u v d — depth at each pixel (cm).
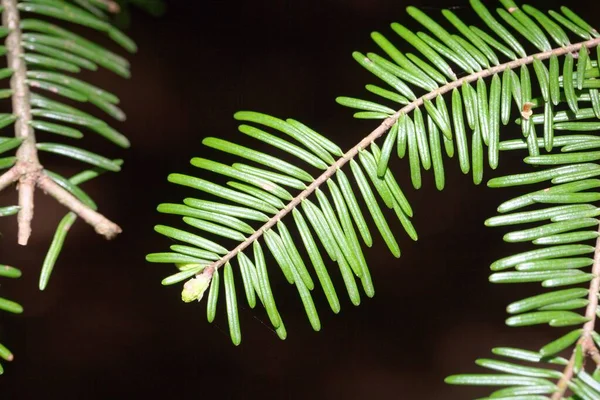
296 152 44
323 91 83
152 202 89
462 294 97
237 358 95
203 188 44
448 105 49
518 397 41
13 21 46
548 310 42
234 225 43
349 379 96
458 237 94
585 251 43
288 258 43
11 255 88
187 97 84
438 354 96
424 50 45
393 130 45
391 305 97
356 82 83
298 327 92
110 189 89
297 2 81
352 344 96
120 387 92
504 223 43
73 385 90
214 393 94
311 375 96
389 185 44
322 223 44
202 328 94
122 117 46
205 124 84
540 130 47
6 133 53
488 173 75
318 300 92
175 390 94
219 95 84
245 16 81
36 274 89
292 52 83
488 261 95
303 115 83
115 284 92
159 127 85
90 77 80
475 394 94
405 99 45
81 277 92
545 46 45
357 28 81
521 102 45
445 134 44
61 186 44
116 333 93
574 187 44
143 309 93
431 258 96
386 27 74
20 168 44
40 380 89
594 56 46
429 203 93
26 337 89
